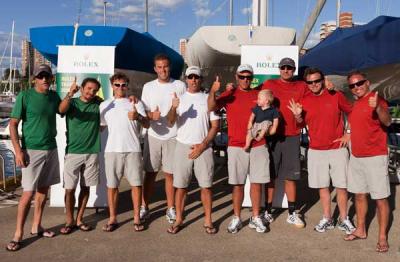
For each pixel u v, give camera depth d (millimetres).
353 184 4594
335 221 5461
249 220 5426
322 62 7777
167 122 5266
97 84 4730
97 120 4820
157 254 4289
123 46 6547
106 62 5551
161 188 7359
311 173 5012
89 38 6328
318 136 4914
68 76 5555
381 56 6156
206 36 7172
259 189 4980
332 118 4832
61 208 5938
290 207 5305
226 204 6293
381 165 4316
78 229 5012
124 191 7047
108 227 4953
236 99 4891
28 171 4410
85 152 4773
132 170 4902
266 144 4953
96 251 4352
